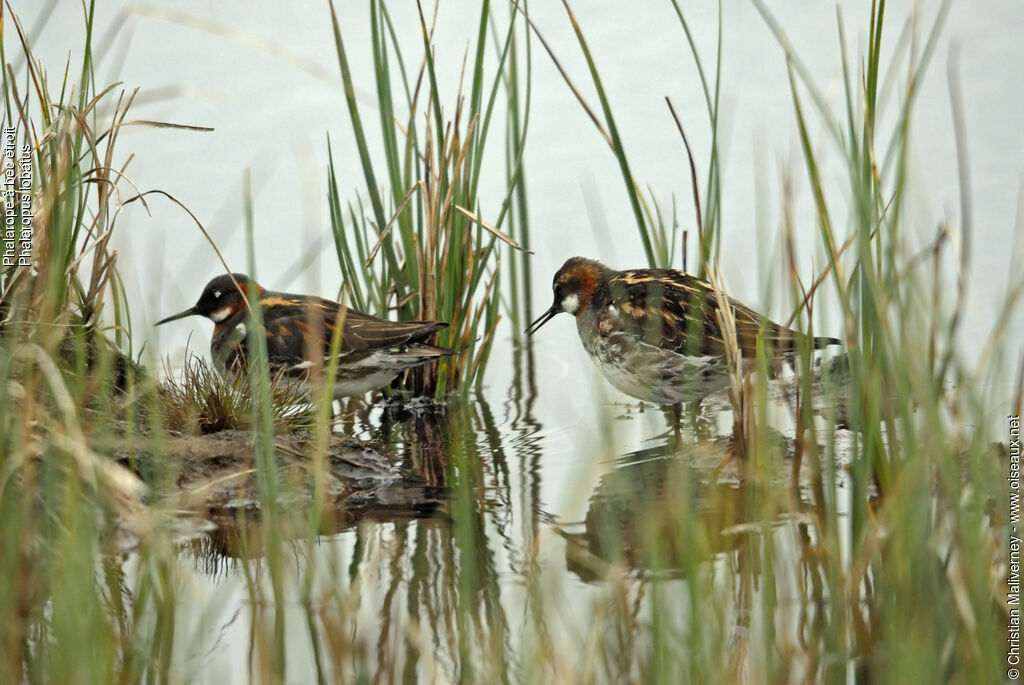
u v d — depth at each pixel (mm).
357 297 17031
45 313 11445
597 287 17047
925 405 9352
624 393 16312
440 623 9773
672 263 17531
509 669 8969
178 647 9438
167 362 14625
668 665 8219
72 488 9781
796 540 10867
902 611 8758
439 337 16875
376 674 8984
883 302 9828
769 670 8570
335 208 16719
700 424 15336
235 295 16641
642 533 11508
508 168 18531
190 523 11766
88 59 13203
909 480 9203
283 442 13133
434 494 12906
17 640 9188
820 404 14703
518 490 13031
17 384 10992
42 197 12414
